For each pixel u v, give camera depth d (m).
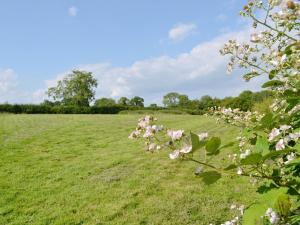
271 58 2.45
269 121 1.88
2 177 8.19
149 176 8.05
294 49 2.11
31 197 6.80
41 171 8.76
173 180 7.67
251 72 2.56
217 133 14.80
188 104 53.56
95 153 11.12
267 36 2.44
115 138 14.30
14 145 12.45
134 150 11.30
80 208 6.20
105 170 8.75
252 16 2.35
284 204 1.56
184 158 1.61
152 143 1.84
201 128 17.19
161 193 6.82
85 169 8.89
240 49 2.63
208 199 6.30
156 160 9.63
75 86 72.19
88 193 6.98
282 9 2.02
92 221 5.64
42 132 16.22
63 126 18.94
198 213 5.73
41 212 6.06
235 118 3.07
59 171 8.73
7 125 19.70
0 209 6.19
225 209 5.82
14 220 5.75
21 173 8.55
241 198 6.19
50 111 44.38
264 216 1.74
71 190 7.19
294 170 1.81
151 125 1.98
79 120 23.61
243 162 1.51
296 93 2.11
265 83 2.23
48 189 7.29
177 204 6.16
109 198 6.65
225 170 1.55
